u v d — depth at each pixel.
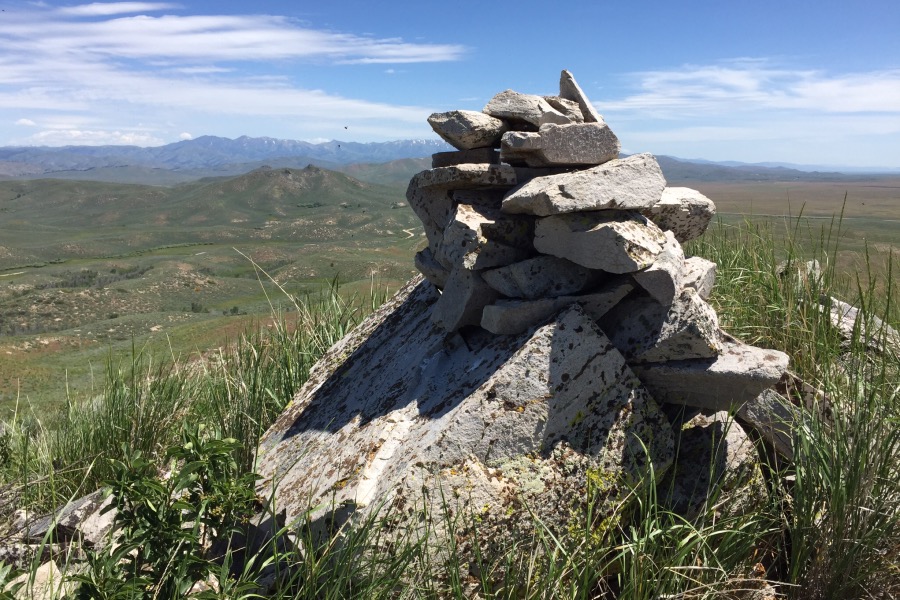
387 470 1.48
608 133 1.70
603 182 1.54
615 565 1.46
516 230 1.72
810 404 1.65
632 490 1.42
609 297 1.56
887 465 1.41
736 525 1.47
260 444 2.06
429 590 1.33
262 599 1.33
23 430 2.46
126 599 1.23
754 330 2.21
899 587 1.39
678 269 1.54
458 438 1.43
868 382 1.67
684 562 1.41
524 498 1.41
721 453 1.57
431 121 1.88
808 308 2.11
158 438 2.31
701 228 1.89
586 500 1.45
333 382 2.16
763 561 1.52
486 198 1.84
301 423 2.05
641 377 1.57
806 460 1.45
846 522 1.36
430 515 1.37
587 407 1.49
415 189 2.02
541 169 1.77
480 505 1.39
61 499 2.10
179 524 1.32
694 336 1.47
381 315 2.42
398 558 1.33
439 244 1.95
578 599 1.36
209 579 1.54
